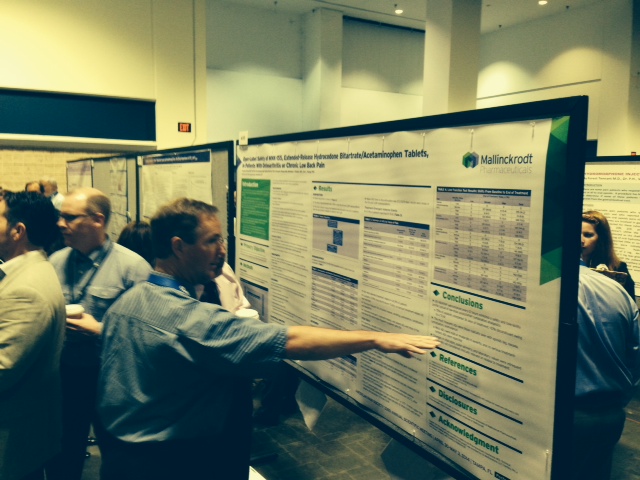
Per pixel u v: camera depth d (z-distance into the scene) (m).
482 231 1.04
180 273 1.30
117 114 6.54
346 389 1.51
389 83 11.54
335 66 10.46
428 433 1.21
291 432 3.28
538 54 10.56
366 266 1.37
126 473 1.21
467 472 1.10
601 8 9.36
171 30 6.69
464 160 1.07
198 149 2.37
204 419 1.24
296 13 10.59
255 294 1.97
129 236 2.69
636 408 3.73
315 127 10.55
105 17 6.30
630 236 3.30
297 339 1.15
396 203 1.25
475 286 1.06
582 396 1.74
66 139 6.23
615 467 2.92
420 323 1.21
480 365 1.06
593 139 9.64
